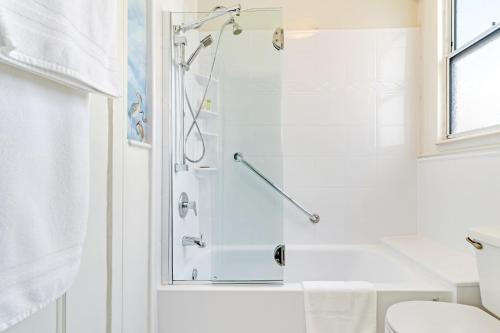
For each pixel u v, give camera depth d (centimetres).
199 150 188
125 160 112
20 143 50
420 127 220
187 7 212
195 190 186
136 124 127
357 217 223
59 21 55
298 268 215
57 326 74
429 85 208
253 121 190
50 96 58
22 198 51
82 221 67
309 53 224
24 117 51
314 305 136
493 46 158
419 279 146
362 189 223
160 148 156
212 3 229
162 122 160
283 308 142
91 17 66
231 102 191
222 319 144
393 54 221
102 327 97
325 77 224
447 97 197
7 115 48
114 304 103
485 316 109
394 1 225
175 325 145
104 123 97
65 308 77
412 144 221
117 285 106
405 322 105
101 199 96
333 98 224
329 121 224
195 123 183
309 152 225
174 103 167
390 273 174
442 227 189
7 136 48
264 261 172
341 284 140
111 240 101
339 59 223
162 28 162
